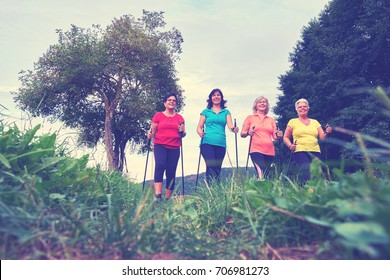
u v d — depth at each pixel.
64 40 28.70
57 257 2.02
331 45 21.53
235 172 3.94
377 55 19.38
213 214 3.31
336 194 2.14
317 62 23.12
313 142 5.96
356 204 1.65
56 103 28.72
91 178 4.00
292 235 2.38
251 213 2.81
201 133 6.21
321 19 24.08
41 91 27.30
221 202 3.52
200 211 3.62
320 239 2.21
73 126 28.69
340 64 20.30
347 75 20.52
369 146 15.73
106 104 28.47
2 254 1.91
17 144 3.35
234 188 3.76
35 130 3.30
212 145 6.16
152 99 27.80
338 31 21.80
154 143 6.20
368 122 16.94
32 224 2.21
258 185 2.93
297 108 6.14
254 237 2.51
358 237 1.43
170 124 6.13
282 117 24.39
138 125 29.92
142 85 28.94
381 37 18.83
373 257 1.76
